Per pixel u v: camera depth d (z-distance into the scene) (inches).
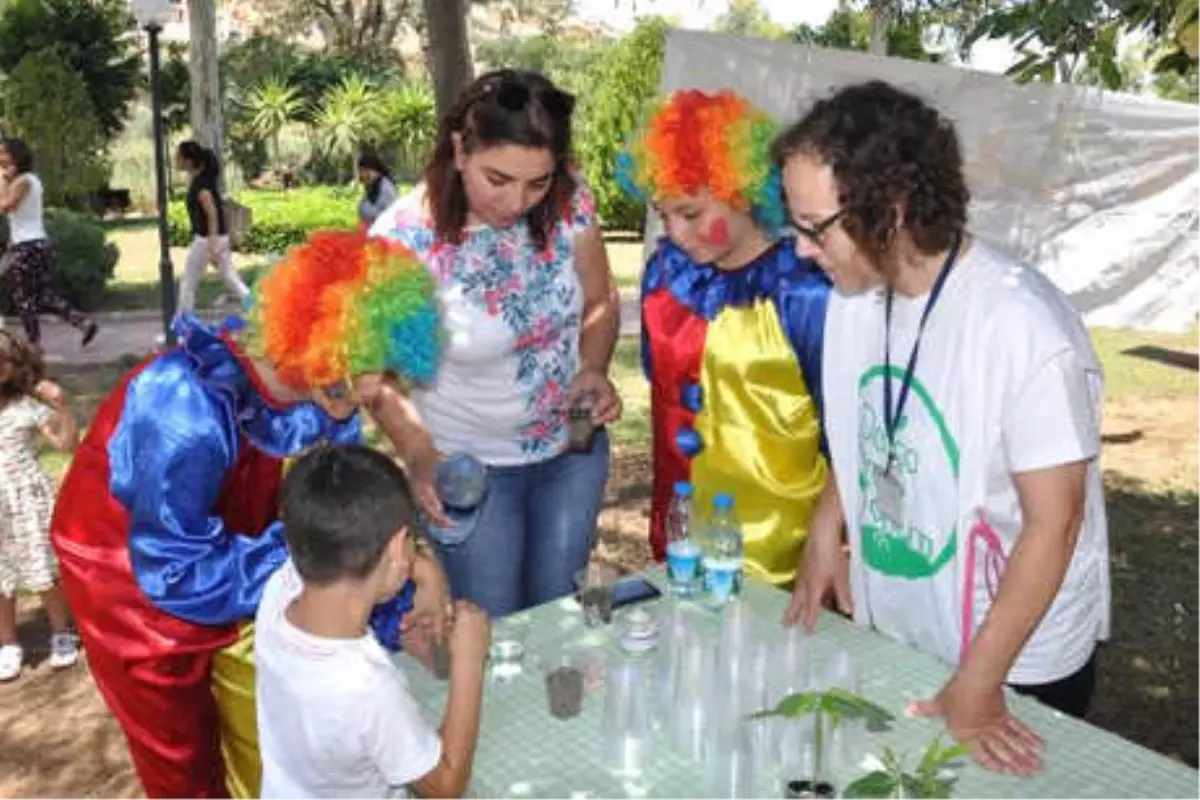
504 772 81.1
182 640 99.1
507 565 130.2
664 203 114.6
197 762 105.3
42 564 176.1
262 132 1217.4
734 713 81.1
